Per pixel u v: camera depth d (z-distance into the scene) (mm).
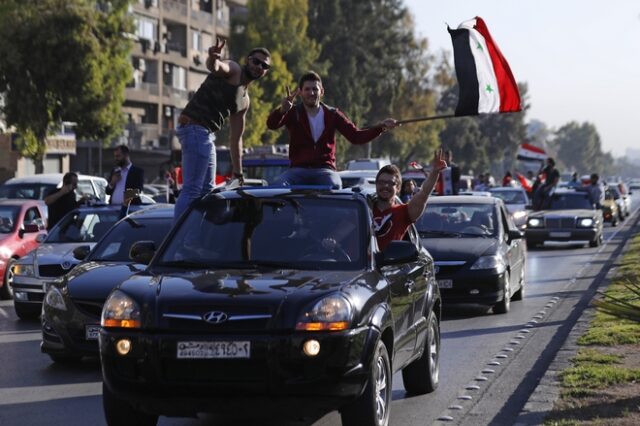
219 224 23719
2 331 42312
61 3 126750
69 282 32844
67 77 127688
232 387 19828
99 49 129250
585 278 64000
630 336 34531
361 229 23516
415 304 25641
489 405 26703
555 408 24078
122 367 20422
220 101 28188
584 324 38688
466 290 45719
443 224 49469
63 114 131250
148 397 20156
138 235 37375
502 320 44688
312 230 23391
